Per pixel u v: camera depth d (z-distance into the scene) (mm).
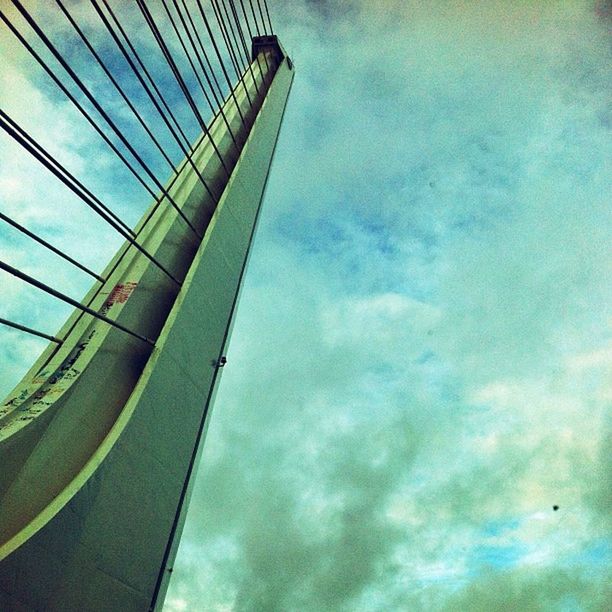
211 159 12250
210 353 9172
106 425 6949
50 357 7418
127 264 9102
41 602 4895
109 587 5746
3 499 5359
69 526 5355
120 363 7609
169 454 7379
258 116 14930
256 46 19641
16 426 5879
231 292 10469
